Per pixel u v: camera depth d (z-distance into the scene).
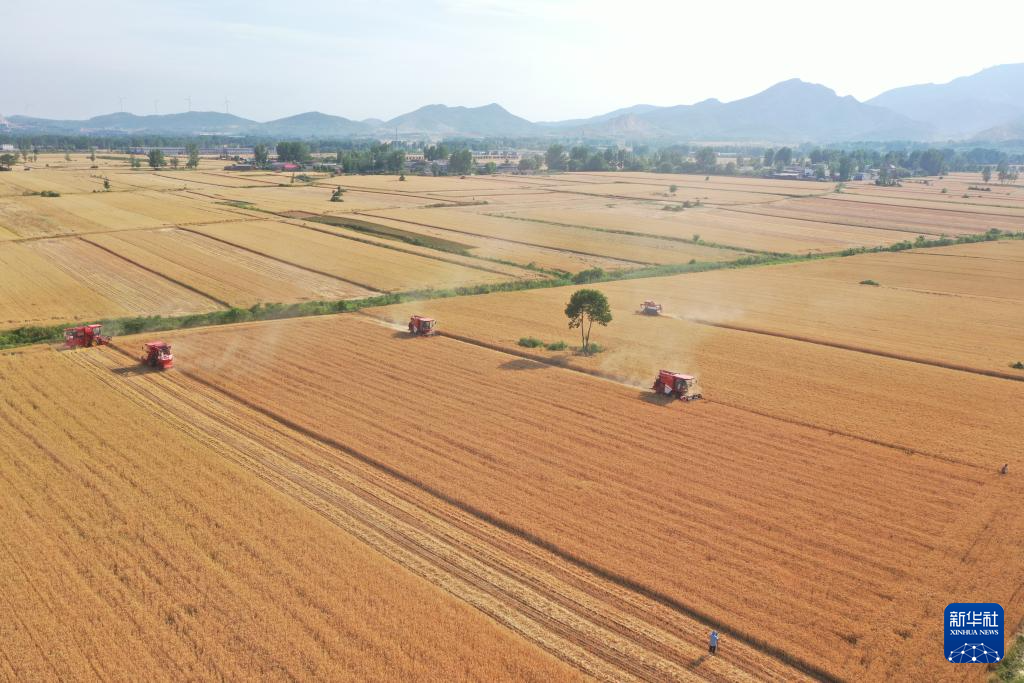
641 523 33.00
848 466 39.66
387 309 75.69
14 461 37.84
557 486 36.47
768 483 37.31
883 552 31.08
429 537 31.95
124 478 36.22
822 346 65.44
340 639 24.78
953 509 35.03
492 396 49.69
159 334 63.94
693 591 28.08
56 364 54.62
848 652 24.98
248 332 65.31
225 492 34.94
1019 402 51.09
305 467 38.62
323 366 55.69
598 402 49.00
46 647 24.14
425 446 41.16
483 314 74.50
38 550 29.69
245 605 26.42
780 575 29.19
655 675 24.06
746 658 24.94
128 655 23.86
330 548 30.28
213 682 22.73
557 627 26.25
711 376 55.47
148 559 29.11
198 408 46.62
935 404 50.31
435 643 24.84
